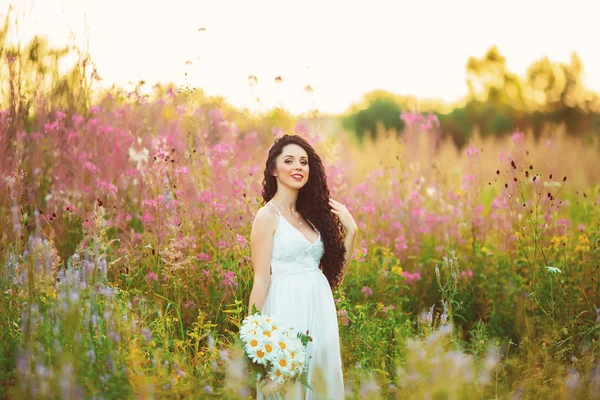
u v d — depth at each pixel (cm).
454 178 836
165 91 623
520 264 585
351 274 553
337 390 372
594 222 643
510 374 421
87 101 618
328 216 414
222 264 488
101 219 392
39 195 545
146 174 576
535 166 791
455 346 400
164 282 483
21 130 568
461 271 577
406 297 552
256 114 663
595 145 1020
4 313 389
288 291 378
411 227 644
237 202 562
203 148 579
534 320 507
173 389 318
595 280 515
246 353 338
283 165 400
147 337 359
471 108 1842
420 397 304
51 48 607
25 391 307
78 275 363
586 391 355
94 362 327
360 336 442
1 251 441
